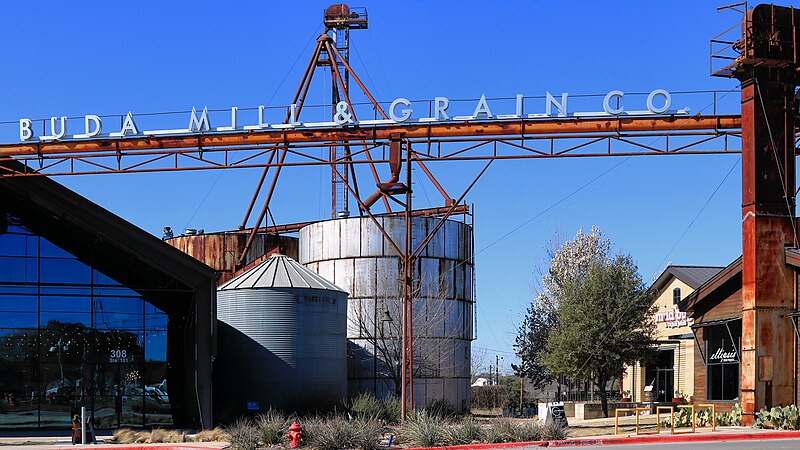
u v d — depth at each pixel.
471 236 64.44
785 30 38.06
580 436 35.81
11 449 35.50
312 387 50.72
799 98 38.25
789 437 33.31
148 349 46.62
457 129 41.97
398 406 50.66
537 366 76.31
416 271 60.62
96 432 44.12
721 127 40.53
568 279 65.50
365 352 60.06
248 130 43.56
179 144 43.94
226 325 51.22
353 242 61.31
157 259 44.94
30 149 44.72
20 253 45.47
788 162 37.84
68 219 44.62
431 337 60.28
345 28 71.31
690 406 35.78
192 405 46.03
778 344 36.78
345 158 44.03
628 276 54.28
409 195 41.66
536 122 41.47
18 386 44.69
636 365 64.62
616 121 40.94
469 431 34.25
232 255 68.12
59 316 45.69
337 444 32.72
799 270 36.97
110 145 44.34
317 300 51.88
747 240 37.44
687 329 59.06
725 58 38.84
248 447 33.62
